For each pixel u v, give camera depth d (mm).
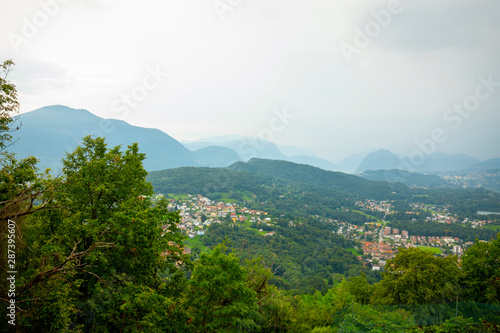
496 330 10055
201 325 12672
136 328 11234
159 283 14938
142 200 15812
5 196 10070
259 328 14227
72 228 13055
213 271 12555
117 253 12984
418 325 11180
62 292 10656
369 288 21172
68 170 15969
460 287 18047
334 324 12883
